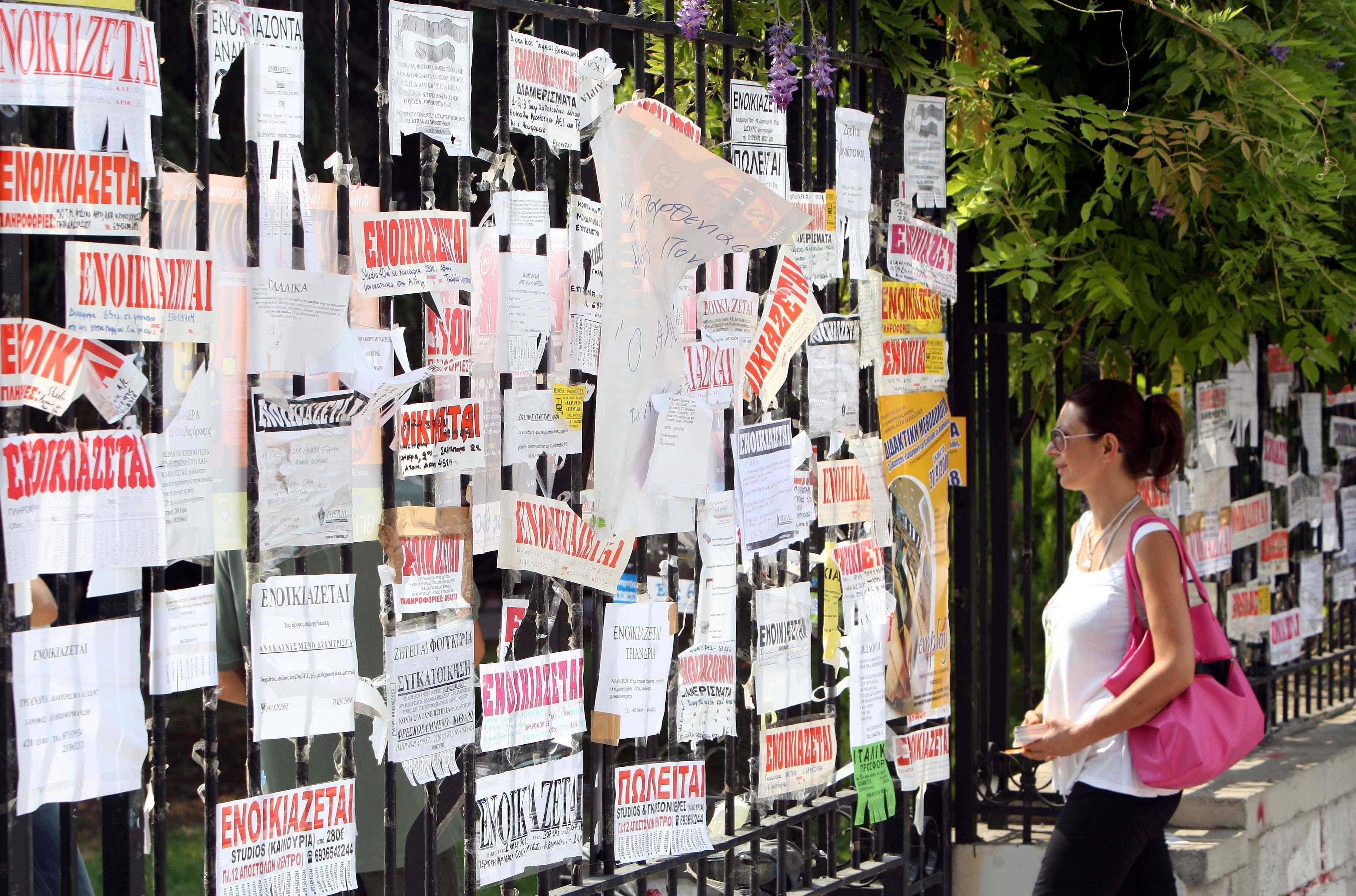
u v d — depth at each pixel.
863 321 14.41
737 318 12.72
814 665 15.86
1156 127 15.33
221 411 9.23
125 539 8.55
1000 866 16.12
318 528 9.52
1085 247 16.80
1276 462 21.17
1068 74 16.84
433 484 10.30
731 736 12.82
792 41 13.57
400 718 10.06
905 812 15.08
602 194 11.45
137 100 8.55
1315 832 18.98
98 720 8.43
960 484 16.28
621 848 11.91
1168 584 12.70
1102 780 13.04
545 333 10.98
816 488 13.88
